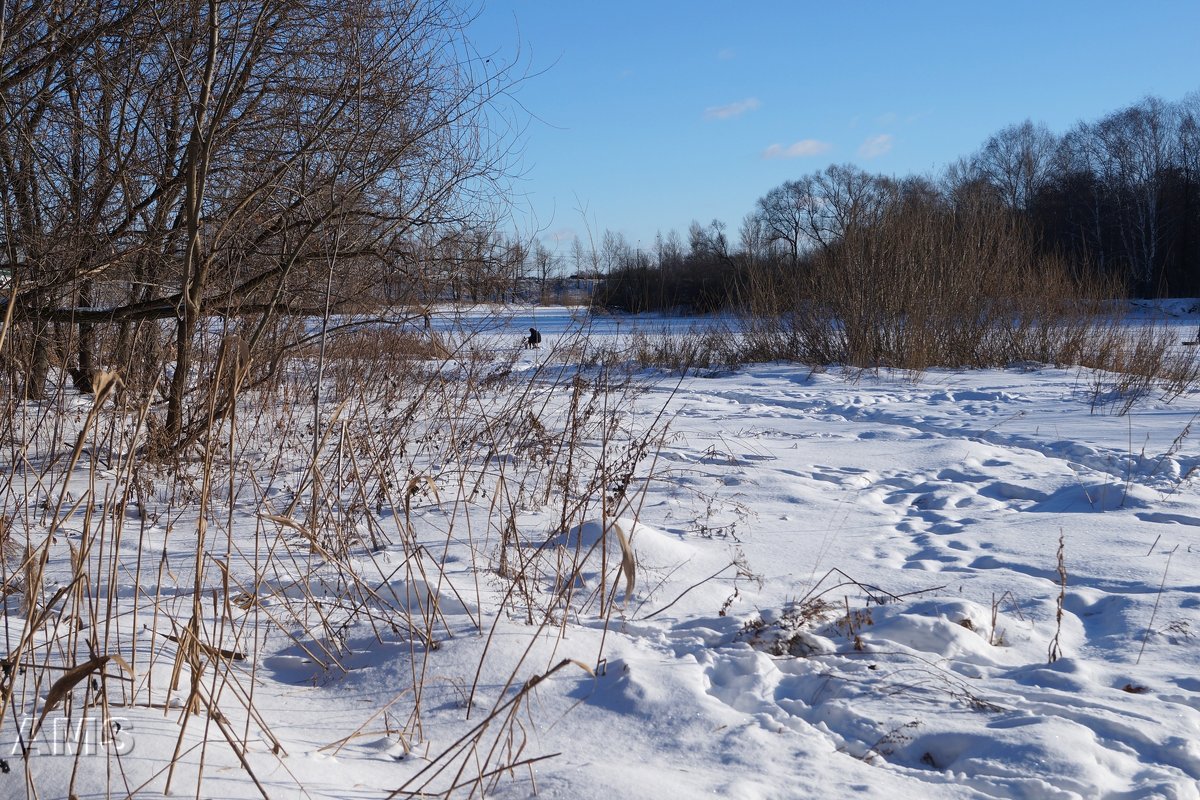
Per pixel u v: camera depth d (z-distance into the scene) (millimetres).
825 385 15195
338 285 7859
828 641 3916
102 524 2992
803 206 61594
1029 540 5582
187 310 5410
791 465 8141
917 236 17984
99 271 7168
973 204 18984
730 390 14656
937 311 17406
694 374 17016
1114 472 7688
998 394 13180
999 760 2875
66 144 7363
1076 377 14625
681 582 4754
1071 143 58625
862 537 5758
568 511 6074
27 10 6934
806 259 19984
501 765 2861
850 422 11125
